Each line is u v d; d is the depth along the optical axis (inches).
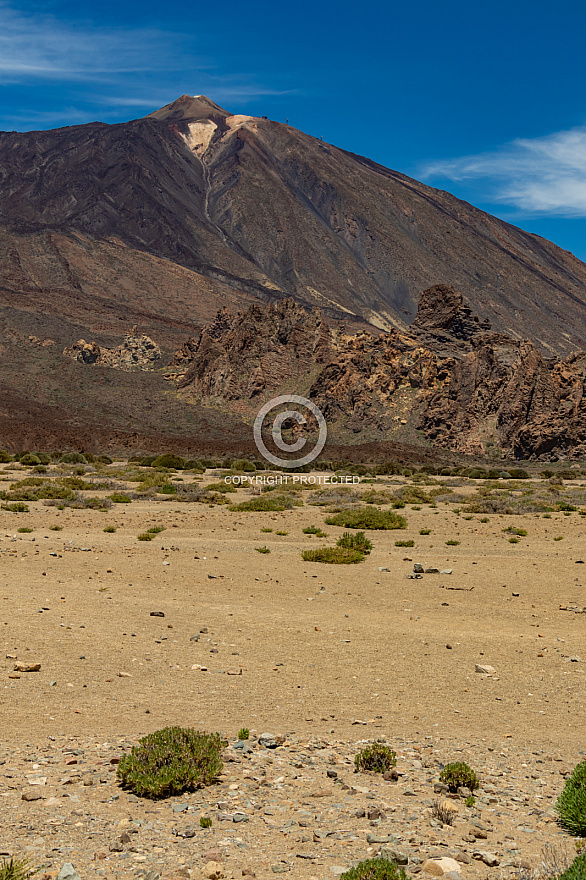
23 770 296.2
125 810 265.6
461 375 5762.8
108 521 1358.3
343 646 537.0
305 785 297.0
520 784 305.0
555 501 2012.8
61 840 237.5
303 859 229.1
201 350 7524.6
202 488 2178.9
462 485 2800.2
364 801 282.2
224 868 220.2
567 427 5044.3
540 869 222.8
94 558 930.1
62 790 278.4
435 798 288.2
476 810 277.6
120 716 368.8
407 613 670.5
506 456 5123.0
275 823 258.7
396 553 1071.6
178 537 1182.9
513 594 771.4
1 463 3139.8
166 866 221.1
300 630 583.8
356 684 447.5
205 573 856.3
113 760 308.8
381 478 3085.6
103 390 7396.7
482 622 640.4
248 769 310.8
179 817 262.2
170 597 701.9
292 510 1638.8
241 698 409.7
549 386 5383.9
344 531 1320.1
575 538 1237.1
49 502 1581.0
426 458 4778.5
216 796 283.1
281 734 356.5
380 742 352.2
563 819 264.4
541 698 431.2
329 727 370.9
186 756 296.0
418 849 238.2
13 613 586.9
